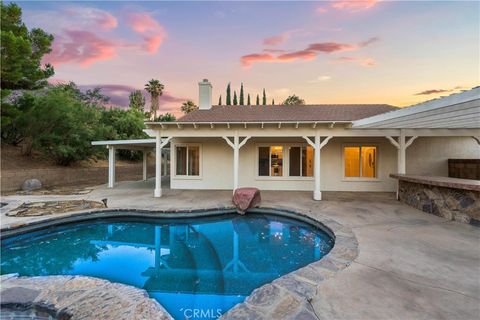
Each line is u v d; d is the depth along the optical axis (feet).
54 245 19.67
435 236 16.37
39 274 14.89
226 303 11.50
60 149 46.34
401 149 30.32
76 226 23.39
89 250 18.78
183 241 20.63
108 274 14.85
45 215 22.50
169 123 31.19
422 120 22.44
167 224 24.81
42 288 10.43
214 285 13.30
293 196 33.14
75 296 9.79
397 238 15.99
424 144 37.91
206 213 26.02
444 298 8.96
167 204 27.68
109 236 21.75
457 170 35.86
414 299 8.89
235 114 42.47
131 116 78.38
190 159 41.29
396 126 27.86
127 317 8.46
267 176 39.91
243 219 26.25
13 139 47.57
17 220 20.79
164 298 11.99
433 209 22.75
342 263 12.16
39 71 40.37
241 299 11.84
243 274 14.55
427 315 7.93
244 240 20.51
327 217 21.74
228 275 14.44
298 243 19.62
